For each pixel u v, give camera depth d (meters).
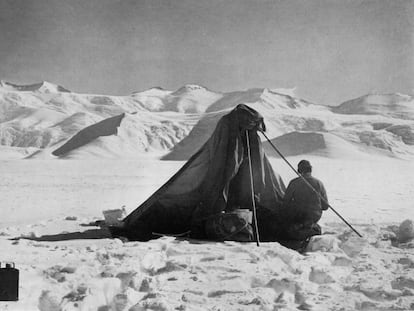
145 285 6.18
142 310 5.36
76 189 19.02
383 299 5.92
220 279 6.48
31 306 5.54
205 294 5.90
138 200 17.02
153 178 23.39
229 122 9.45
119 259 7.49
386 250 8.35
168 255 7.93
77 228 11.12
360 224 11.03
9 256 7.74
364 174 26.03
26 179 23.20
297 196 8.97
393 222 11.58
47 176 24.89
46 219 12.82
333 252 8.27
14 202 15.85
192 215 9.58
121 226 10.10
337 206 14.71
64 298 5.72
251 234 8.98
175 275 6.67
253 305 5.51
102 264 7.20
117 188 19.06
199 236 9.41
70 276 6.46
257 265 7.14
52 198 16.78
